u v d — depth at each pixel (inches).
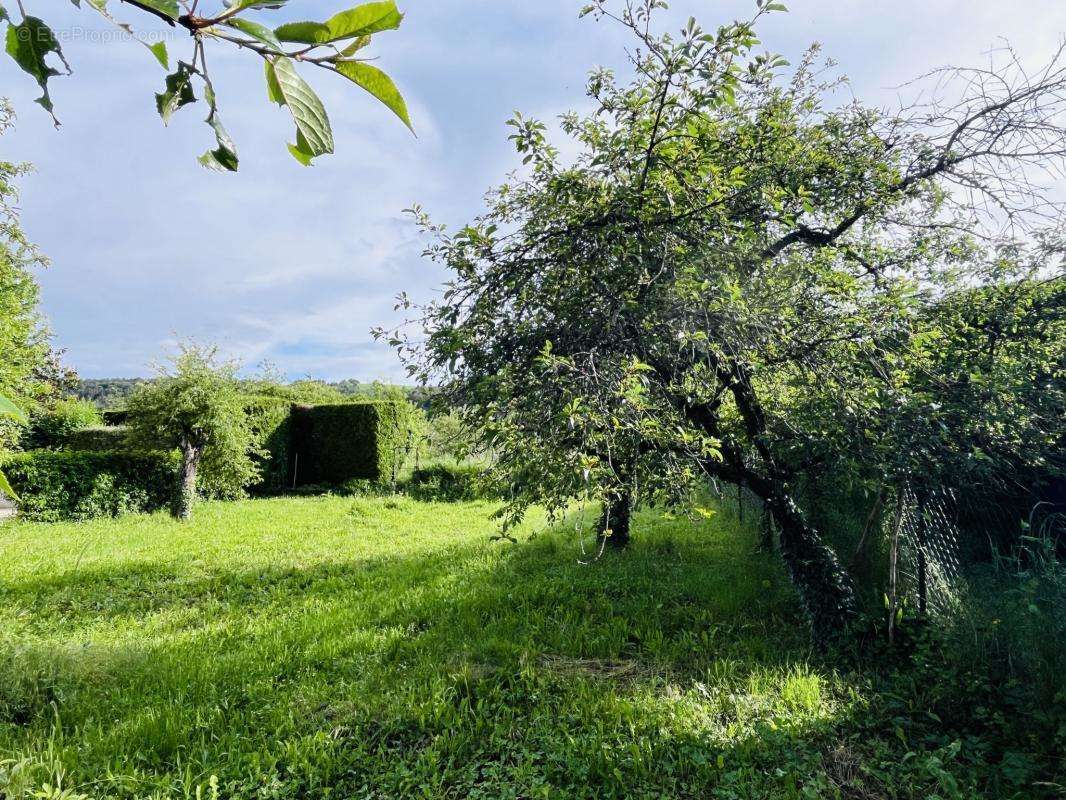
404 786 114.3
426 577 266.7
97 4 14.7
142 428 451.8
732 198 135.0
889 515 167.9
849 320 146.8
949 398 143.6
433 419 157.6
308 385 1020.5
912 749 123.1
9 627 204.8
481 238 138.4
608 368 117.0
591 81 138.5
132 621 215.3
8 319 379.2
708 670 158.7
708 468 176.1
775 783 112.0
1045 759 114.2
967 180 161.6
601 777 115.7
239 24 14.8
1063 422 148.5
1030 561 144.6
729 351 137.5
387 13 15.3
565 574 256.5
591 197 139.3
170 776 117.0
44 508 431.8
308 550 335.0
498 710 142.7
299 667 169.5
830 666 162.6
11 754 121.0
